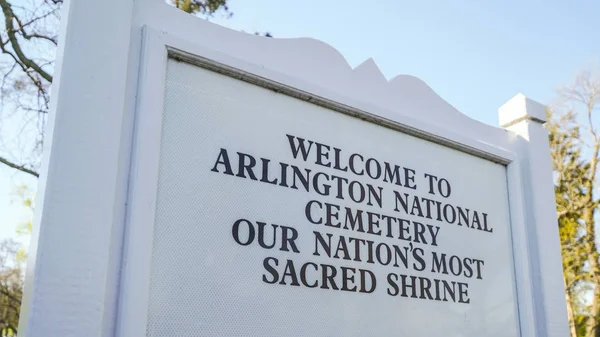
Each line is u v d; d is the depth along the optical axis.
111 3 2.35
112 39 2.32
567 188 17.69
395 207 3.14
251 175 2.64
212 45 2.70
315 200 2.82
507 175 3.82
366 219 2.98
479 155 3.69
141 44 2.45
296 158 2.82
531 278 3.70
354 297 2.82
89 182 2.14
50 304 1.97
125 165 2.28
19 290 13.02
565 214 17.69
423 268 3.15
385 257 3.00
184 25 2.63
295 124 2.87
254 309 2.48
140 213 2.23
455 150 3.57
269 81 2.78
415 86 3.50
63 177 2.09
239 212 2.55
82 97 2.20
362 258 2.90
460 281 3.31
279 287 2.58
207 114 2.58
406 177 3.25
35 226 2.10
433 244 3.25
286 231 2.68
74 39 2.23
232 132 2.63
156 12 2.55
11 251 12.22
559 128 18.05
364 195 3.02
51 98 2.26
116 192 2.23
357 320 2.80
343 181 2.96
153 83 2.40
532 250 3.74
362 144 3.11
